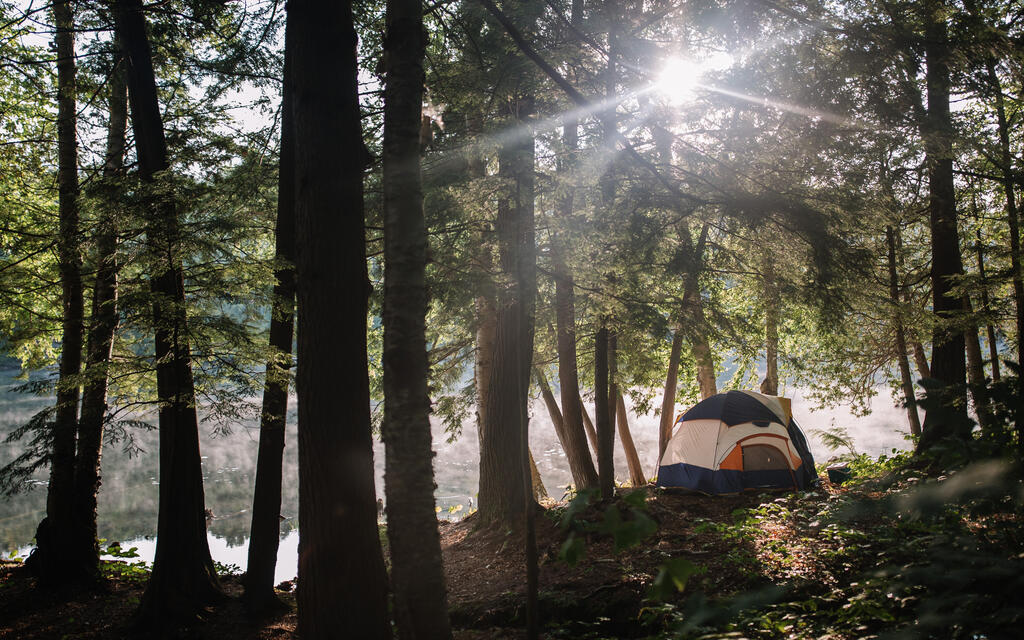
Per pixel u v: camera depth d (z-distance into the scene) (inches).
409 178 189.9
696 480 482.6
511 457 430.0
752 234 408.5
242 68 380.5
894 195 435.5
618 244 341.4
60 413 365.4
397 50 193.3
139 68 324.5
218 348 306.2
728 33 341.4
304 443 223.6
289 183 335.0
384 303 188.7
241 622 309.6
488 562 377.4
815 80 335.0
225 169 372.8
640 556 321.7
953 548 102.0
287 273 331.9
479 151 327.9
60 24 394.9
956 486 88.0
